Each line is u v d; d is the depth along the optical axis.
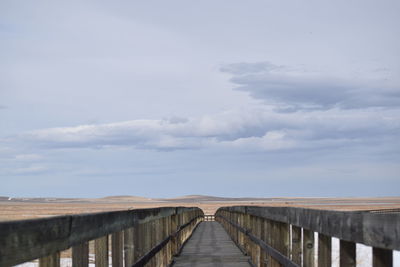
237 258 13.30
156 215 8.85
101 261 4.72
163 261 10.85
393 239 2.93
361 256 11.95
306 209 5.15
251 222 12.80
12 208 147.25
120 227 5.29
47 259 3.22
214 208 150.62
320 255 4.63
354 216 3.58
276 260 7.76
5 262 2.53
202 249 15.81
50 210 124.12
